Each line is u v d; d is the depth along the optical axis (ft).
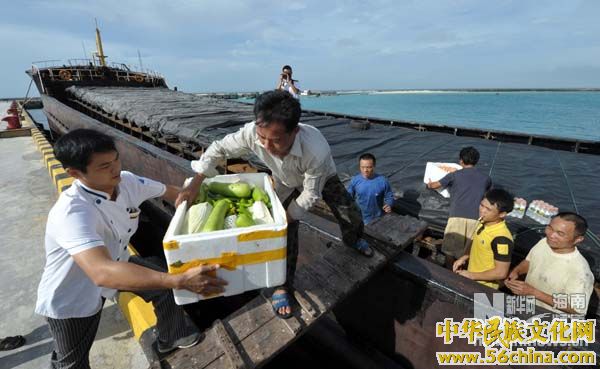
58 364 6.76
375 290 8.72
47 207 20.95
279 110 4.88
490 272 9.40
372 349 9.32
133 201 6.72
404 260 8.13
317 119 30.73
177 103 36.81
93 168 5.25
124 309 9.71
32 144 41.01
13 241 16.55
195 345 6.19
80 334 6.52
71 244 4.89
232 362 5.66
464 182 11.88
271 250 5.47
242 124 24.04
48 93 56.80
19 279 13.41
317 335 10.25
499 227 9.48
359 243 7.91
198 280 5.10
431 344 7.84
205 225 5.53
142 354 9.73
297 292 6.82
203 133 21.53
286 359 10.85
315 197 6.21
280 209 5.91
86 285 6.15
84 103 50.98
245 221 5.79
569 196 12.70
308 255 10.84
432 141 21.95
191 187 6.81
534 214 11.37
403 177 15.34
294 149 5.66
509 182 14.37
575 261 7.94
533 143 23.00
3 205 21.26
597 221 10.68
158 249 21.04
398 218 9.91
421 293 7.66
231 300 13.47
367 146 20.48
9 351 9.84
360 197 13.97
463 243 11.58
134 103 35.68
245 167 17.40
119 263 4.76
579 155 18.83
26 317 11.27
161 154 18.57
